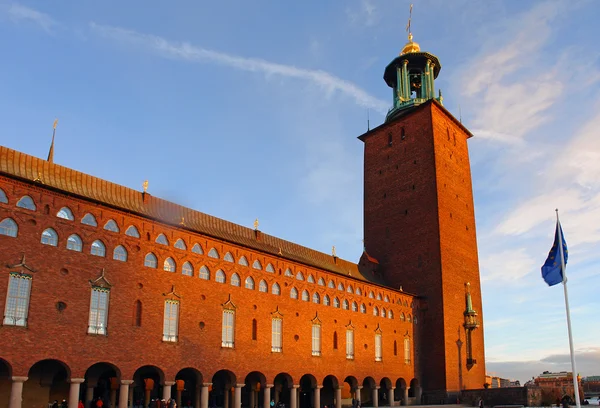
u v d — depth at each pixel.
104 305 38.69
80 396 43.59
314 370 55.44
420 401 70.00
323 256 69.06
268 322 51.47
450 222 78.44
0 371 37.06
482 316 81.56
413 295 73.44
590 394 162.75
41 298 35.16
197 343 44.41
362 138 90.19
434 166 78.25
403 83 88.12
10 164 38.47
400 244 79.19
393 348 67.44
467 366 74.31
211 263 47.34
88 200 39.12
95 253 38.94
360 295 64.31
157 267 42.88
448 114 84.62
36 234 35.81
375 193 85.12
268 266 53.19
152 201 48.97
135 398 48.88
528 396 64.00
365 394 69.81
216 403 55.31
